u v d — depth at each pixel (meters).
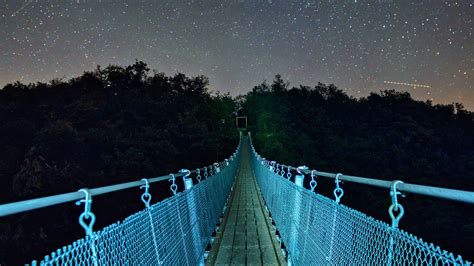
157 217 2.38
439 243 26.33
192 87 62.38
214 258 4.40
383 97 85.56
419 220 29.56
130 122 35.75
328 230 2.28
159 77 55.44
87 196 1.49
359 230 1.72
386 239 1.43
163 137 32.06
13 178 22.95
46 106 32.81
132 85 50.38
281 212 4.85
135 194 20.89
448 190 1.10
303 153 58.47
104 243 1.53
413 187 1.30
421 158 55.84
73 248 1.26
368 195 38.12
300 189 3.39
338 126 72.69
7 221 16.69
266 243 5.05
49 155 23.11
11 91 36.66
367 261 1.60
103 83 48.12
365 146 61.91
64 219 17.03
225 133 52.88
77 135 24.97
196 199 4.10
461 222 28.47
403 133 64.69
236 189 12.32
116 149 26.30
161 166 27.84
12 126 25.50
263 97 86.88
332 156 60.81
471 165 53.31
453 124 75.75
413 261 1.20
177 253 2.87
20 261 15.64
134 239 1.90
